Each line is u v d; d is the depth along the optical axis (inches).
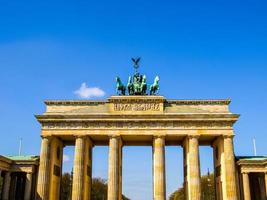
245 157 5270.7
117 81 5383.9
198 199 4800.7
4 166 4785.9
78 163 4931.1
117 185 4889.3
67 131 5044.3
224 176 4943.4
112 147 4977.9
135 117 5059.1
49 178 4940.9
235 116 5027.1
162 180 4862.2
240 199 4970.5
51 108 5216.5
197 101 5211.6
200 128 5032.0
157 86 5378.9
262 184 5196.9
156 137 5017.2
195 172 4881.9
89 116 5059.1
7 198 4867.1
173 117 5049.2
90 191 5531.5
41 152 4958.2
